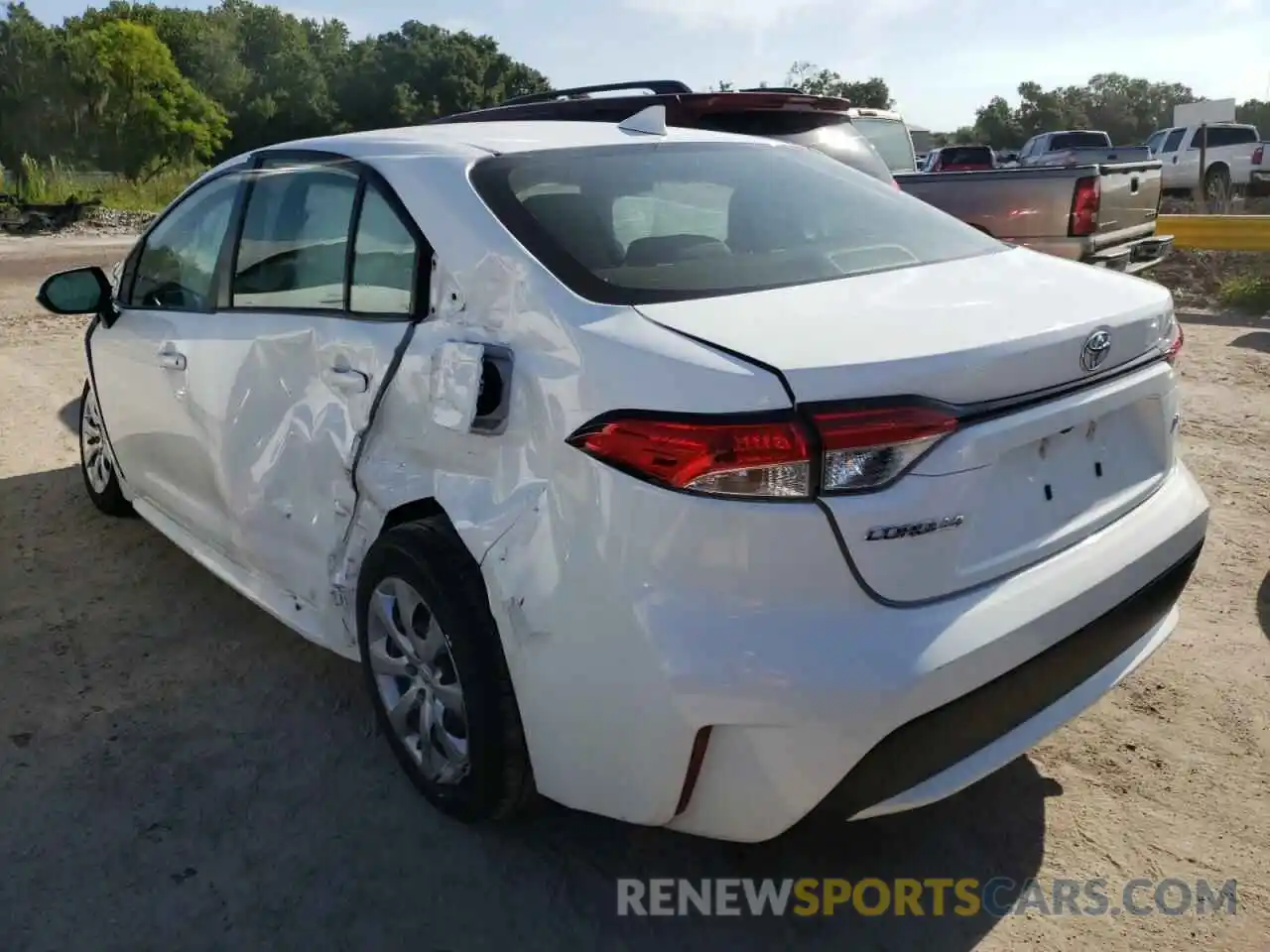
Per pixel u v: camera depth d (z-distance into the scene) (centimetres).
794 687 204
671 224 283
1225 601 397
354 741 318
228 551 368
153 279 411
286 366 317
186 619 393
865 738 207
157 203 2733
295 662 363
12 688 345
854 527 206
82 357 802
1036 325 233
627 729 222
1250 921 247
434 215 275
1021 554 231
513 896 257
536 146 305
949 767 224
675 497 210
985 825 282
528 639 236
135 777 299
